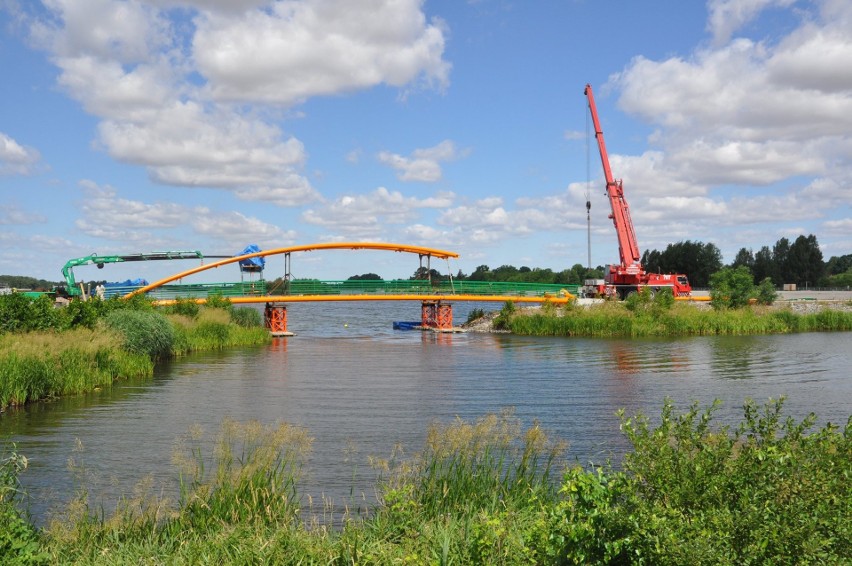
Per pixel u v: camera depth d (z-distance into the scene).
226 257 63.56
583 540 5.59
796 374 26.88
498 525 6.39
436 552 6.59
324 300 59.19
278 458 10.05
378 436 15.02
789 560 5.09
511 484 9.23
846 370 28.16
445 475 9.25
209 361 33.59
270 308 59.44
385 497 7.69
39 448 13.84
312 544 6.90
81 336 25.53
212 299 53.78
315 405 19.72
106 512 9.32
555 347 41.53
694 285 124.19
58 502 9.95
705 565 5.02
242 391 22.72
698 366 30.09
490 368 30.16
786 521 5.29
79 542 7.27
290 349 42.00
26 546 6.71
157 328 32.53
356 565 6.39
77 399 20.81
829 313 56.91
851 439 6.53
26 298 26.80
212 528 7.80
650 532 5.43
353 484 10.74
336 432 15.50
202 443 14.15
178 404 19.89
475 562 6.17
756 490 5.73
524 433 15.09
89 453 13.30
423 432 15.52
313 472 11.52
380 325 81.81
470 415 17.95
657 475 6.23
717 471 6.19
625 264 70.75
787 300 73.50
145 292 55.91
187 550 6.92
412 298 62.16
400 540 7.07
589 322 52.53
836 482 5.78
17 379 19.69
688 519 5.57
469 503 8.23
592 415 18.02
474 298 63.69
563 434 15.34
